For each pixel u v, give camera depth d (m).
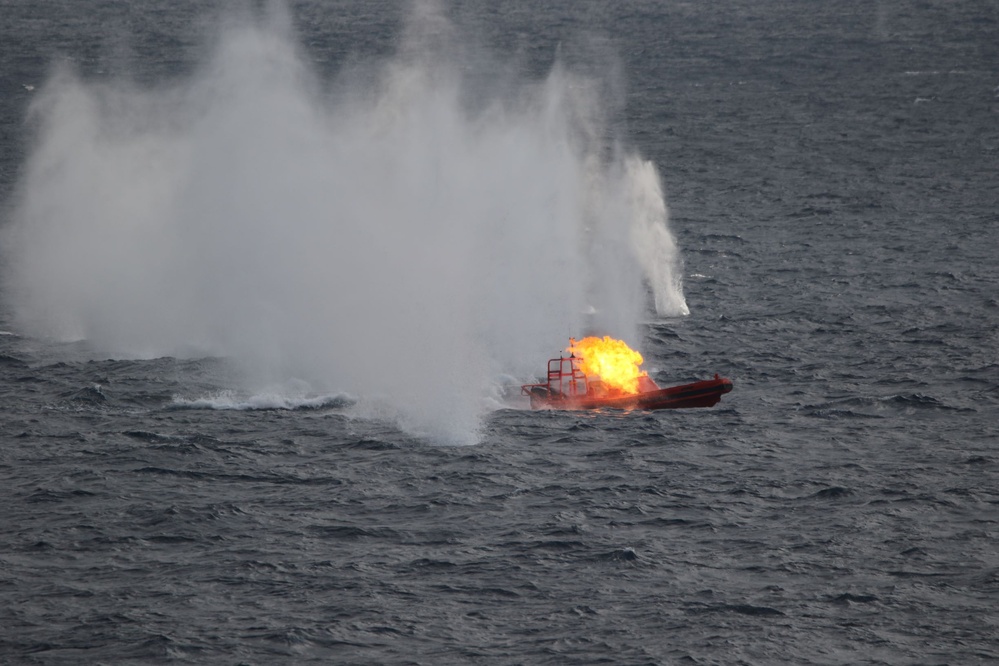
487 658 154.38
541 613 165.12
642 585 172.62
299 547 183.88
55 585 171.75
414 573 176.00
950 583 173.00
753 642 158.00
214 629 160.38
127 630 159.50
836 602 168.12
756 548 183.88
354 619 163.25
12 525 190.62
